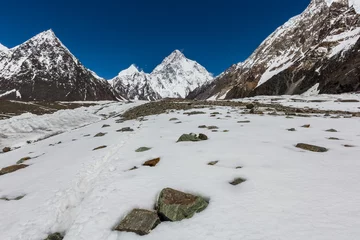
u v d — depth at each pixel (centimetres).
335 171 896
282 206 687
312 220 611
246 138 1466
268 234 579
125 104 7469
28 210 866
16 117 4709
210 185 859
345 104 4078
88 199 859
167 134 1778
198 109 3419
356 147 1225
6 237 724
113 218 734
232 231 608
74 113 5075
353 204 665
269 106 3700
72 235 684
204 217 686
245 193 782
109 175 1063
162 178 953
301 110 3084
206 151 1238
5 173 1429
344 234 548
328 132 1638
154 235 645
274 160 1045
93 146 1728
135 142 1619
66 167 1291
